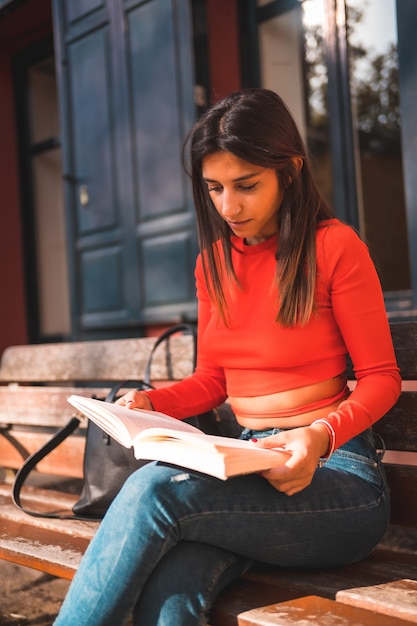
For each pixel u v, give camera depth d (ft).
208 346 5.95
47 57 24.30
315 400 5.55
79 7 17.97
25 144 25.26
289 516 4.96
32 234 25.29
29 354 9.88
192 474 4.84
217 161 5.27
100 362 8.93
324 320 5.48
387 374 5.30
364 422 5.07
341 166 15.55
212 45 16.17
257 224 5.45
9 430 9.79
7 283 24.71
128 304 17.35
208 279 5.91
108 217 17.63
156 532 4.66
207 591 4.75
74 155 18.34
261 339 5.56
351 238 5.44
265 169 5.30
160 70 16.26
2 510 7.68
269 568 5.39
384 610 4.58
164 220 16.47
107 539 4.74
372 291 5.37
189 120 15.79
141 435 4.93
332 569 5.40
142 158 16.79
